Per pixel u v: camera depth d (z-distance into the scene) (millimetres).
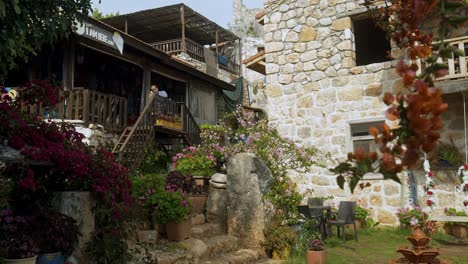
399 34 2895
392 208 9461
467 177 8328
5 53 5141
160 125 10500
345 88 10328
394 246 7590
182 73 13852
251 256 6336
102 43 9727
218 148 9016
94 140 8562
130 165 8984
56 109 8562
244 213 6977
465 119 8492
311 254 6023
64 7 5754
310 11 10977
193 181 8016
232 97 18953
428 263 3656
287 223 7230
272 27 11445
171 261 5195
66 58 9555
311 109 10719
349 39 10398
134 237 5809
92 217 4395
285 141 8680
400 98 1314
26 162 3998
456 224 8633
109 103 9758
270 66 11352
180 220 6012
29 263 3619
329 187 10211
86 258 4262
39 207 4109
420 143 1260
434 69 1299
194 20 19406
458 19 1333
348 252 7051
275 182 7727
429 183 8641
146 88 11961
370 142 9969
